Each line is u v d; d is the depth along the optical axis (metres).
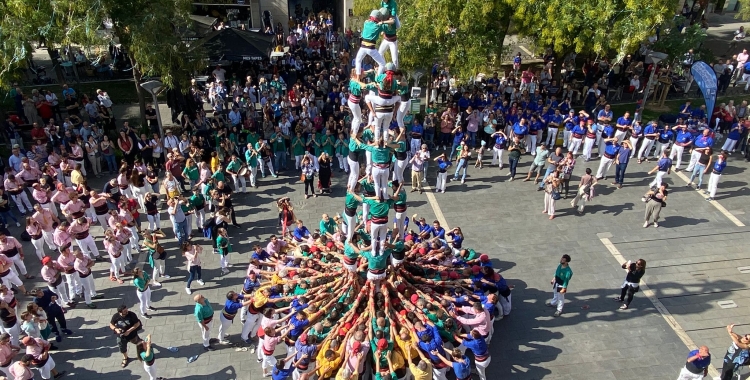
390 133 13.53
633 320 16.92
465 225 21.38
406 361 14.16
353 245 14.63
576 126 25.55
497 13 26.52
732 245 20.20
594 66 31.77
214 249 19.94
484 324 14.58
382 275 14.59
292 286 15.96
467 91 28.22
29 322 14.73
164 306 17.42
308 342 13.84
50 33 22.61
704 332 16.53
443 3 24.47
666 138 25.45
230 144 23.88
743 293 18.00
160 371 15.17
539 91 30.39
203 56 25.53
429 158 24.66
